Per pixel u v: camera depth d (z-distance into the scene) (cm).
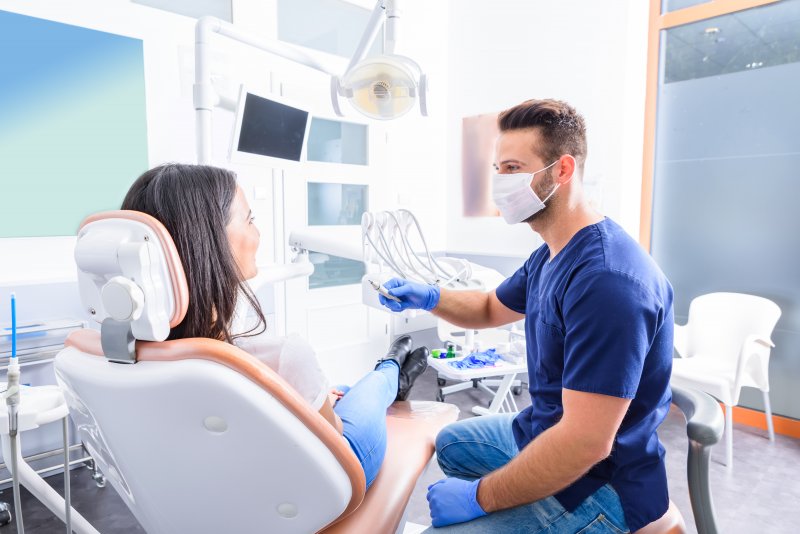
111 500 204
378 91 136
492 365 240
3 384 162
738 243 289
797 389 272
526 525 95
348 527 87
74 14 223
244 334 86
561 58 340
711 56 291
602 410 86
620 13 311
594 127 327
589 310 89
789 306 273
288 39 311
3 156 209
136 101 245
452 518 97
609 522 95
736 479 222
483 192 392
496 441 124
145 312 59
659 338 98
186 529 80
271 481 69
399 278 137
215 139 281
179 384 60
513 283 138
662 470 99
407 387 163
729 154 289
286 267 155
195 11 267
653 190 322
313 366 80
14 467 111
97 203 236
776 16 265
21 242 217
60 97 222
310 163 324
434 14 395
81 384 67
